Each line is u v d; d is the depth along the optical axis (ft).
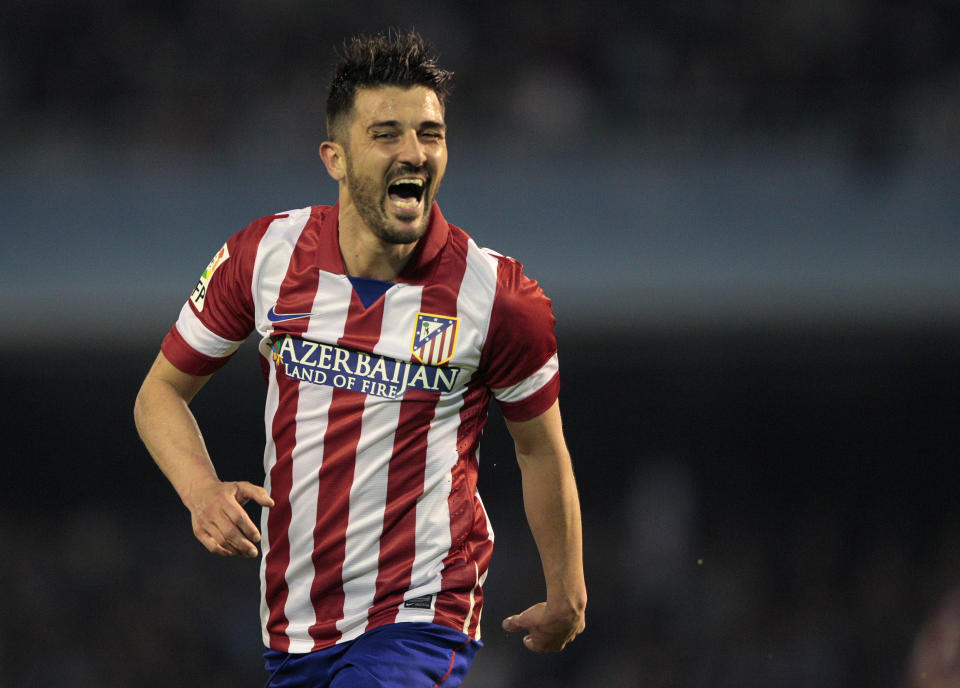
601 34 213.25
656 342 142.92
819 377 118.21
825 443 89.10
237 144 196.34
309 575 28.30
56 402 111.96
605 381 118.93
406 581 27.96
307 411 27.96
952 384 113.29
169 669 48.60
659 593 56.44
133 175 188.55
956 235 193.06
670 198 195.31
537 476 29.30
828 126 199.21
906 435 91.66
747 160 197.06
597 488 75.66
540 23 212.64
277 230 29.04
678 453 85.61
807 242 193.67
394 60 26.16
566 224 193.67
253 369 138.41
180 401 30.25
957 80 205.57
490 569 59.41
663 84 209.87
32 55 192.75
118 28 201.05
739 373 121.80
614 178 196.24
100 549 65.10
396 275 27.76
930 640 49.93
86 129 190.08
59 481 81.56
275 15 209.56
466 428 28.37
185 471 28.60
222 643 51.57
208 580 60.03
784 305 176.04
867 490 75.15
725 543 64.03
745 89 203.72
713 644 50.21
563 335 149.79
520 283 27.96
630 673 48.06
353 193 26.73
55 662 49.06
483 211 193.98
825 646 49.90
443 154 26.66
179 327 30.12
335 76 26.96
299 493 28.09
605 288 191.11
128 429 99.96
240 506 26.73
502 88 206.39
